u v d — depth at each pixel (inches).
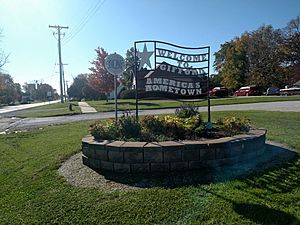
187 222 109.4
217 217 111.0
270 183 142.3
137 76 232.4
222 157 168.6
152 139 192.2
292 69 1728.6
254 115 434.6
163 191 137.4
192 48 240.1
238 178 150.5
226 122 231.5
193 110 277.7
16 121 678.5
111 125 207.6
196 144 164.4
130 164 165.9
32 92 4441.4
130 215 117.6
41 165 203.5
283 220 106.0
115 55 253.8
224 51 2052.2
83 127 413.4
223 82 1998.0
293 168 163.3
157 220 112.7
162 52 234.7
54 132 382.0
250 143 181.9
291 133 268.1
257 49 1865.2
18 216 126.0
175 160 163.2
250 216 109.8
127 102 1149.1
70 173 176.6
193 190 137.0
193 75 240.4
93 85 1379.2
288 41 1731.1
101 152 175.3
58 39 1551.4
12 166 216.2
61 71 1641.2
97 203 130.1
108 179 159.8
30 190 156.0
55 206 131.3
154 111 690.8
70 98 2977.4
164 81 234.5
